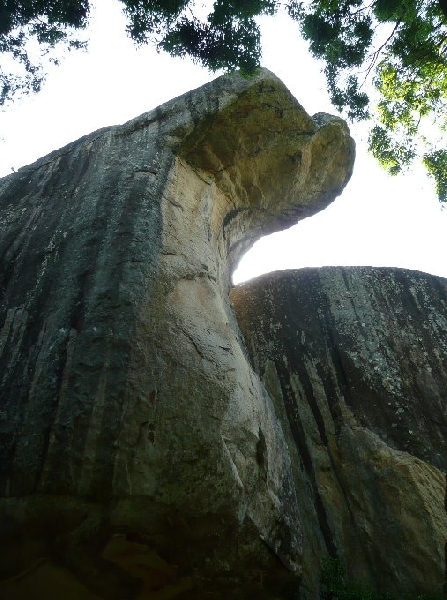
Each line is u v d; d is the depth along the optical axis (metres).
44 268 6.33
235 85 8.67
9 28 8.70
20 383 5.04
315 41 8.64
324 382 10.30
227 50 7.66
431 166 11.19
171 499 4.62
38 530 4.55
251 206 10.25
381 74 10.23
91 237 6.40
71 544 4.66
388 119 11.04
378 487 8.45
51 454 4.48
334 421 9.63
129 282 5.64
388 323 11.09
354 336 10.92
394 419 9.38
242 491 5.16
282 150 9.52
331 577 7.46
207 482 4.81
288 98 8.86
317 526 8.36
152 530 4.78
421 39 9.54
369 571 7.69
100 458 4.45
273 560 5.60
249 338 11.49
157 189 7.16
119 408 4.68
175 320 5.70
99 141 8.50
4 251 6.84
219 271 8.38
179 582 5.32
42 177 8.34
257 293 12.41
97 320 5.30
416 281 11.96
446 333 10.88
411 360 10.38
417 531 7.75
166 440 4.75
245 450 5.54
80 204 7.11
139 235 6.23
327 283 12.16
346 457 9.04
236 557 5.29
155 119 8.60
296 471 9.12
